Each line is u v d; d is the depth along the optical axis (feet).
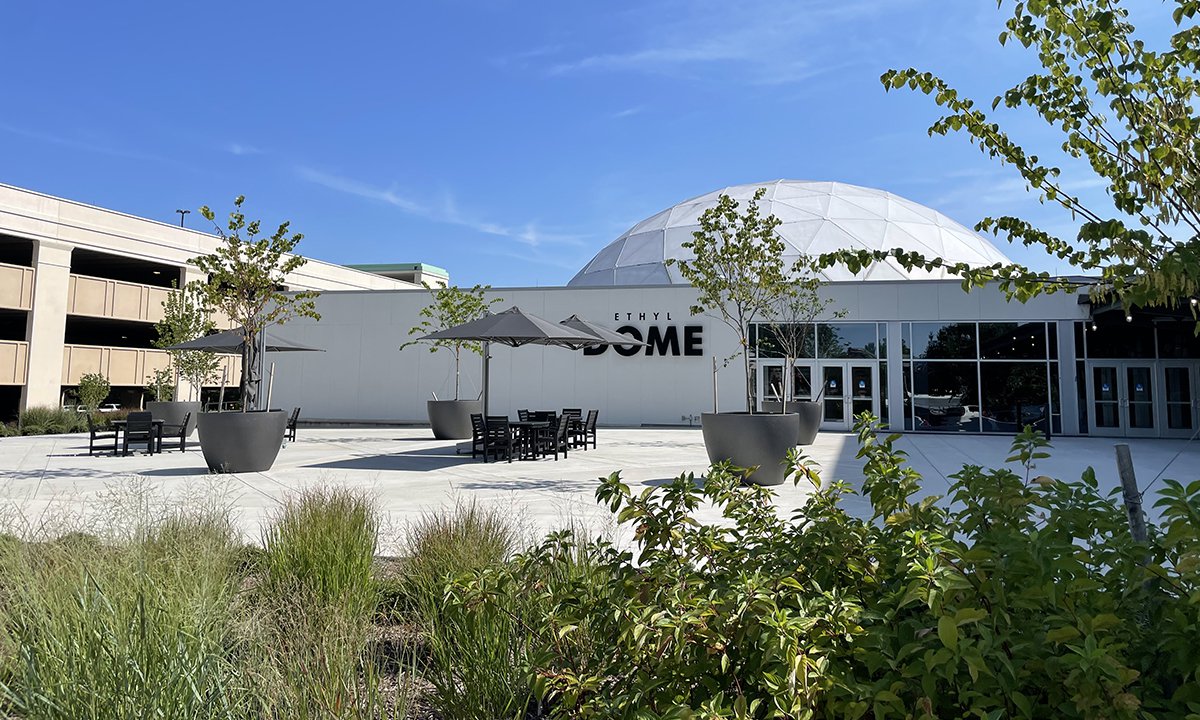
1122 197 7.86
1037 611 6.02
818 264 10.39
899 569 6.01
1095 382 71.05
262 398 88.38
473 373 83.97
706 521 23.70
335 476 37.09
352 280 151.84
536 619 9.34
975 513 7.84
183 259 105.60
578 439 55.98
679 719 5.16
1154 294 7.20
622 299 81.10
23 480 34.96
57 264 88.17
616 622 6.79
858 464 42.11
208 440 37.99
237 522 23.49
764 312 55.26
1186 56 7.55
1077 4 7.75
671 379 79.61
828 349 76.64
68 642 8.25
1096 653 4.87
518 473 38.63
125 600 9.40
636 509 8.03
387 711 8.25
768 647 5.37
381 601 13.51
